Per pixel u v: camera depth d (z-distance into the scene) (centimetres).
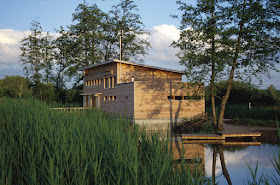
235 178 863
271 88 3788
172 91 2481
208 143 1731
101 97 3088
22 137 624
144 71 2847
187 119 2433
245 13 1978
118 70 2742
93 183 450
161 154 555
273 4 1909
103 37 4162
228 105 3641
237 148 1523
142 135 680
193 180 467
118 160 463
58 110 1030
